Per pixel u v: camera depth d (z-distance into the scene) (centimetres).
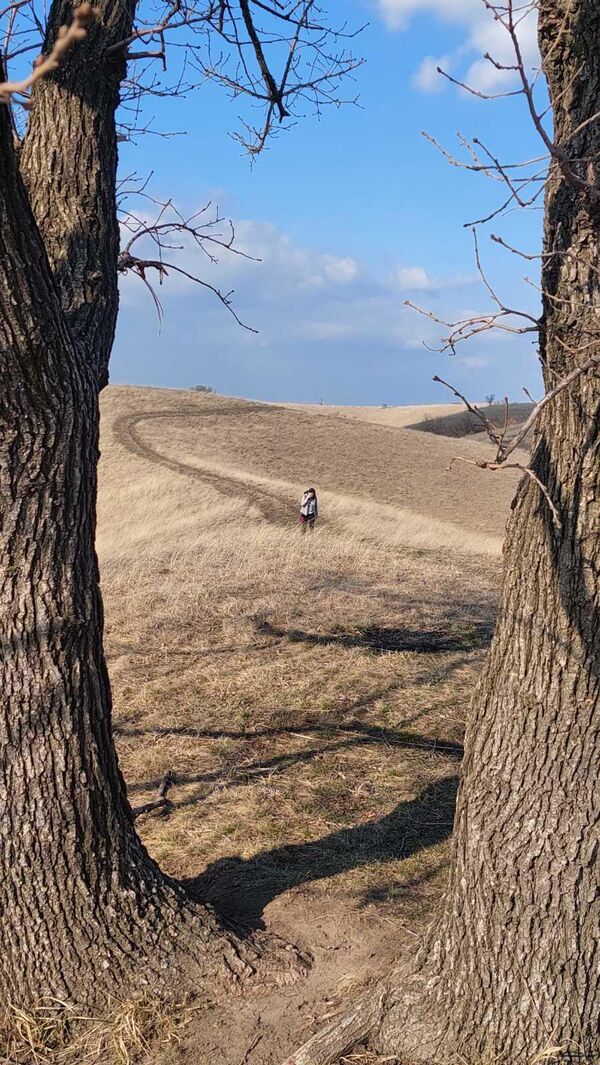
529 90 196
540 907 281
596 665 267
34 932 338
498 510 3775
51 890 336
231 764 617
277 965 369
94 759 341
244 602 1005
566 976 283
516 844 283
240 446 4797
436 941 317
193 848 502
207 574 1190
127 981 346
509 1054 293
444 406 10700
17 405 300
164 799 543
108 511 2744
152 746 654
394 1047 313
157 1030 335
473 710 306
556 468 269
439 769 601
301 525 1820
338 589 1082
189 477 3403
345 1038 315
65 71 344
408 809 543
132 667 816
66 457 316
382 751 630
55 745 329
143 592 1071
